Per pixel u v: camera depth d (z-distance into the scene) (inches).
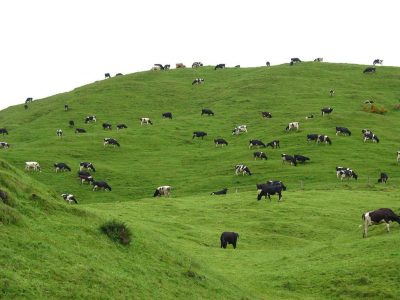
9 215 758.5
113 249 840.3
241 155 3280.0
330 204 2059.5
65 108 5216.5
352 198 2166.6
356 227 1739.7
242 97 5157.5
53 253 714.2
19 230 747.4
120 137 3882.9
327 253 1218.6
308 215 1888.5
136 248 898.1
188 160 3341.5
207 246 1496.1
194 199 2250.2
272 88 5354.3
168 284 795.4
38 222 828.0
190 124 4338.1
